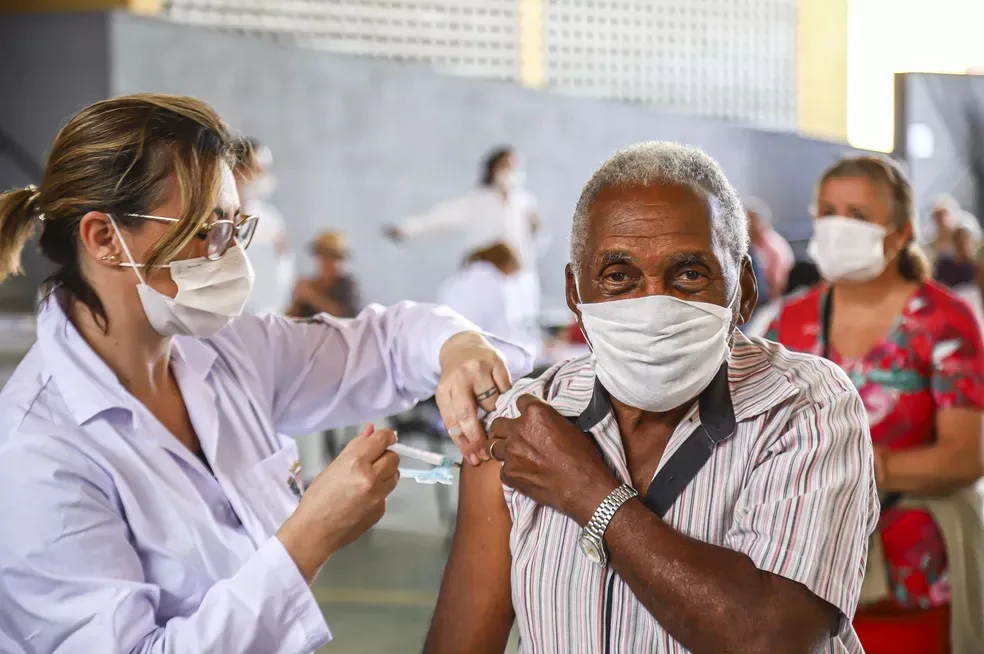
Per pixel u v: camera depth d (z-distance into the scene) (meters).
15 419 1.37
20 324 7.27
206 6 9.43
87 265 1.43
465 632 1.28
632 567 1.10
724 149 10.62
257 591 1.32
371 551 4.74
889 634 1.98
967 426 2.01
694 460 1.16
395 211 9.90
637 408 1.18
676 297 1.12
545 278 10.23
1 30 8.56
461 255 9.99
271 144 9.37
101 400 1.41
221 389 1.62
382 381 1.82
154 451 1.45
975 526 2.01
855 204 2.14
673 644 1.12
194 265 1.43
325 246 7.31
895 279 2.16
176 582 1.41
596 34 10.80
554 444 1.17
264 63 9.27
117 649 1.26
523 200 8.38
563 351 6.12
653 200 1.11
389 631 3.75
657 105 10.99
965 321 2.07
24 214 1.44
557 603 1.16
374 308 1.90
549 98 10.32
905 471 1.99
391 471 1.39
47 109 8.58
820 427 1.13
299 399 1.77
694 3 10.96
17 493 1.31
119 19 8.48
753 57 11.01
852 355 2.15
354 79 9.67
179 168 1.38
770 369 1.21
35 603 1.30
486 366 1.53
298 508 1.38
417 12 10.16
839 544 1.09
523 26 10.49
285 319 1.81
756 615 1.05
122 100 1.41
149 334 1.49
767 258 6.91
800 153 10.76
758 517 1.11
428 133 9.98
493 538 1.28
